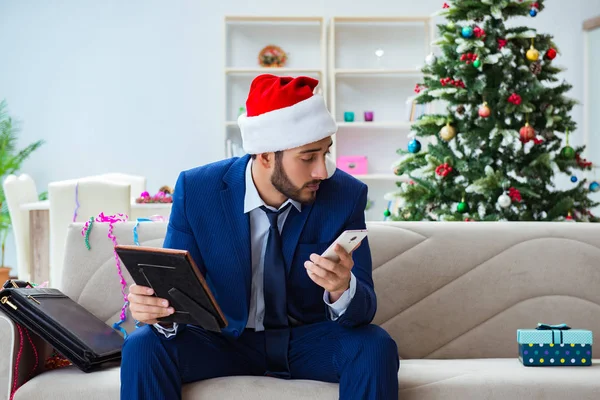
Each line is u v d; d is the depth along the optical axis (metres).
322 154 1.77
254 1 6.60
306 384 1.76
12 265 6.44
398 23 6.67
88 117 6.50
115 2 6.51
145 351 1.67
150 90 6.54
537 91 3.19
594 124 6.33
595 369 1.92
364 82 6.65
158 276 1.62
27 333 1.97
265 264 1.84
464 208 3.20
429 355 2.29
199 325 1.67
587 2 6.48
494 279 2.32
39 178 6.47
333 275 1.63
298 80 1.80
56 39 6.48
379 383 1.64
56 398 1.79
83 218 3.52
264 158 1.80
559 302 2.31
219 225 1.86
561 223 2.40
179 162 6.55
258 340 1.88
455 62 3.29
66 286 2.28
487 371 1.88
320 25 6.60
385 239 2.34
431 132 3.40
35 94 6.48
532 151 3.33
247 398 1.72
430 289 2.31
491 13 3.26
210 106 6.57
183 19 6.55
